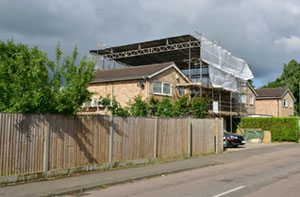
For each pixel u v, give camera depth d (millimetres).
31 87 10242
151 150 15266
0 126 9320
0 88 9828
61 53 11602
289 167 14430
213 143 20438
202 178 11617
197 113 21094
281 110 47406
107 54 34438
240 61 37688
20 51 11250
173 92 29453
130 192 9211
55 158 10914
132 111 17156
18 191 8797
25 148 9969
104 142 12844
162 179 11594
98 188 9914
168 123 16469
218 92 34688
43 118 10531
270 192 8922
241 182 10602
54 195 8750
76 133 11695
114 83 28359
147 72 27328
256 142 33188
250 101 41656
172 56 34625
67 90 11234
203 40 29438
